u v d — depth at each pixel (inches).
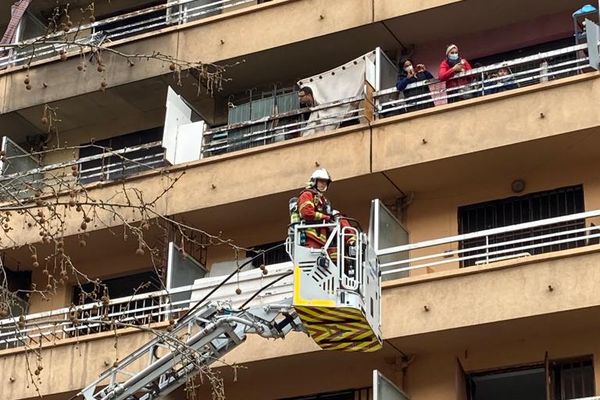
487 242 1123.3
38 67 1397.6
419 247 1067.3
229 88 1348.4
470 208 1174.3
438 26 1242.6
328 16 1263.5
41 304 1322.6
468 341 1088.2
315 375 1155.3
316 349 1109.7
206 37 1315.2
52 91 1380.4
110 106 1389.0
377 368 1131.3
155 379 978.1
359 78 1212.5
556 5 1211.9
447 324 1064.2
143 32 1469.0
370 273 895.7
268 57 1294.3
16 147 1344.7
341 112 1222.3
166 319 1190.9
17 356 1210.6
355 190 1189.1
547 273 1045.8
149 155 1368.1
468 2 1208.8
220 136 1310.3
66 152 1417.3
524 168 1148.5
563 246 1126.4
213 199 1219.2
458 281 1074.7
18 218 1284.4
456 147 1133.1
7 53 1455.5
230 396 1176.2
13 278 1336.1
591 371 1064.8
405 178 1168.2
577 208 1130.0
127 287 1320.1
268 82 1332.4
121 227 1247.5
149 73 1332.4
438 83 1187.3
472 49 1250.0
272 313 940.0
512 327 1059.9
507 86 1184.2
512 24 1238.3
